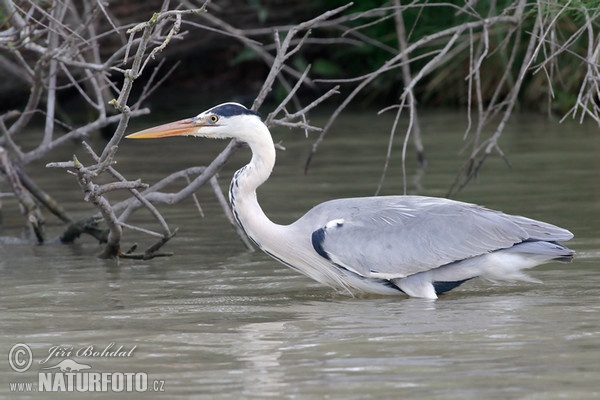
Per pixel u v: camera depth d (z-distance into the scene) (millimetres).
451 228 10953
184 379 7809
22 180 14859
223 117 11484
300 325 9516
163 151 23062
